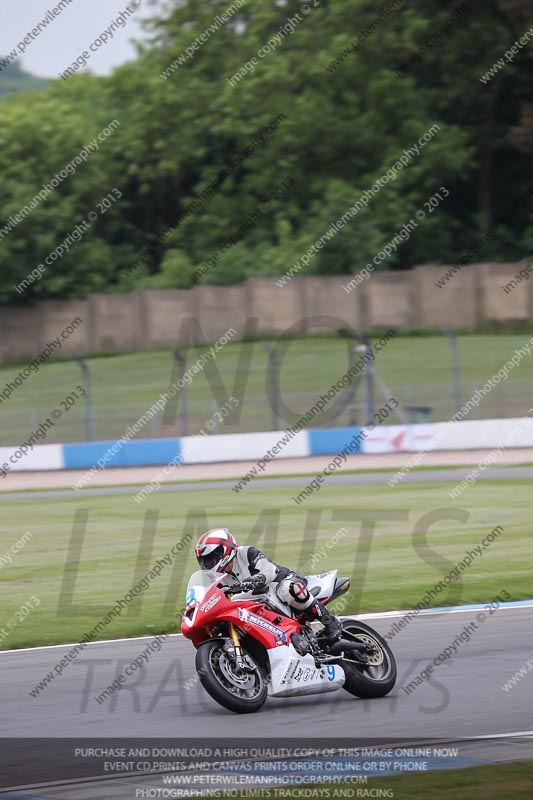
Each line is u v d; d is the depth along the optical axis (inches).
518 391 5201.8
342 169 7239.2
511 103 7805.1
